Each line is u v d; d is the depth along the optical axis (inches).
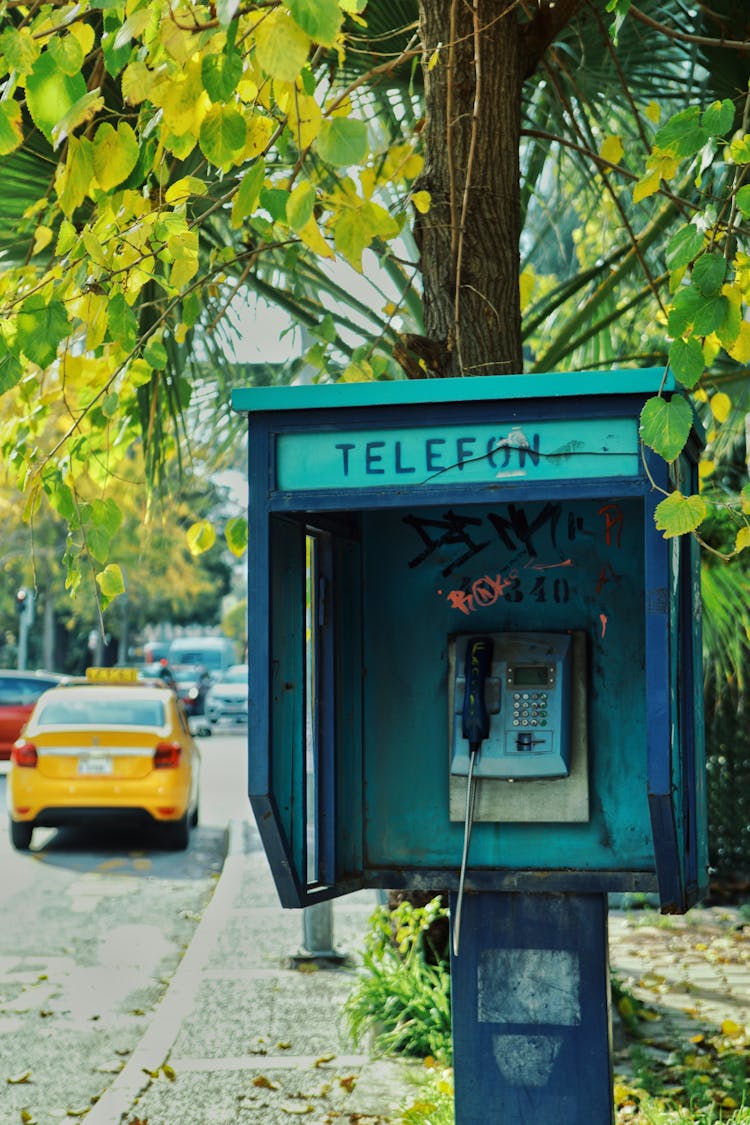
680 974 314.8
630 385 137.0
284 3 110.0
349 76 242.1
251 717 147.2
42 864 513.3
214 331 248.5
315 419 145.5
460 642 162.9
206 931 366.9
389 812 167.2
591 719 160.9
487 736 157.9
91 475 231.0
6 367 150.7
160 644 2410.2
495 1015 160.1
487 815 161.0
